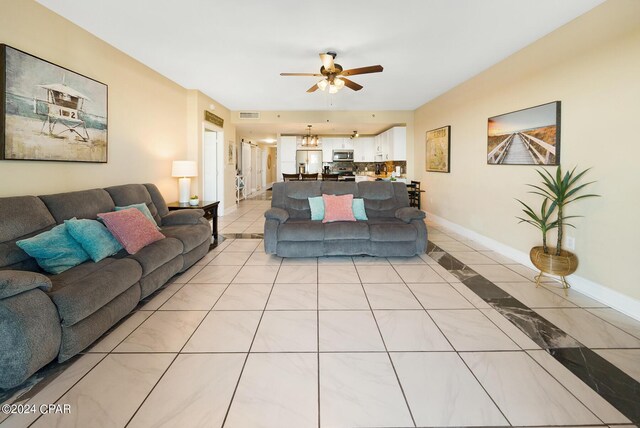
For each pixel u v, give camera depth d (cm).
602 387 147
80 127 274
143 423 126
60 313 156
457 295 254
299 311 225
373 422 127
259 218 627
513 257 349
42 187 243
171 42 313
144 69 376
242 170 1033
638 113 213
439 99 545
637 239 215
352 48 329
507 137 352
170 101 441
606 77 234
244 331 197
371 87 489
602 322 209
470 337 191
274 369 161
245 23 275
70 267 196
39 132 235
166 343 184
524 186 328
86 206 245
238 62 371
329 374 157
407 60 365
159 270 251
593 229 247
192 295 253
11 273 142
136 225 249
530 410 133
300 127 772
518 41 311
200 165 511
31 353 139
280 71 404
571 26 265
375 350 177
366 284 277
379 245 341
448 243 421
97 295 172
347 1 240
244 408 134
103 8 248
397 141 697
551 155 286
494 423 127
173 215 338
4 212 185
